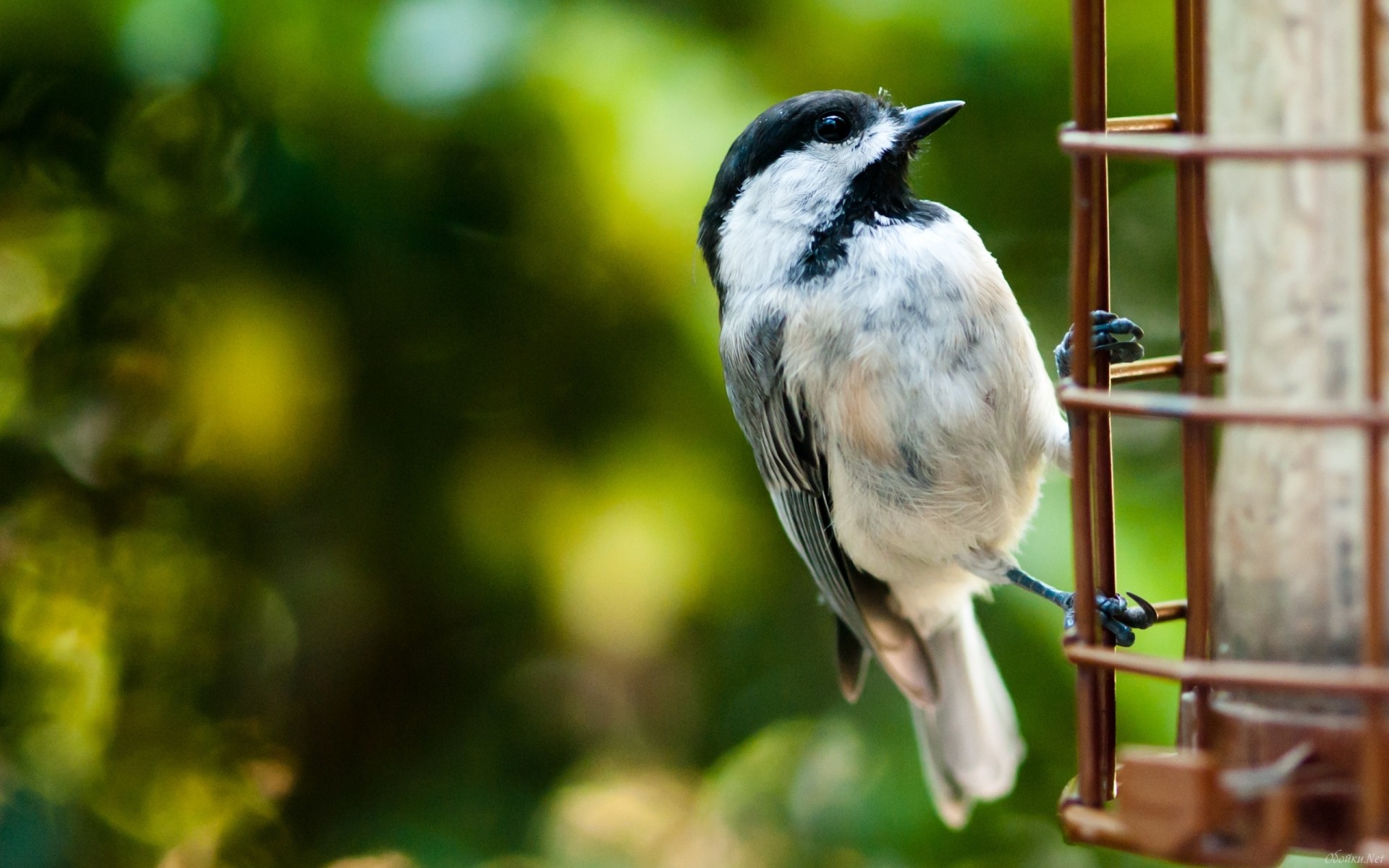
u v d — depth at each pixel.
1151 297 8.37
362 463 7.77
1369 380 3.76
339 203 7.21
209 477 7.85
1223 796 3.57
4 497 7.91
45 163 7.71
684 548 7.71
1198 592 4.27
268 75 7.00
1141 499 7.34
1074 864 7.90
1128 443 7.98
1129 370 5.39
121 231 7.73
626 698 8.95
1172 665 3.95
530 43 6.69
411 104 6.66
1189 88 5.27
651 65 6.78
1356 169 4.12
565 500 7.65
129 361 7.77
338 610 8.17
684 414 7.48
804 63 7.18
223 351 7.45
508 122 6.75
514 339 7.67
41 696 7.90
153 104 7.51
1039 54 7.27
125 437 7.86
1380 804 3.65
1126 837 3.85
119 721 8.05
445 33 6.67
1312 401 4.20
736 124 6.79
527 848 8.33
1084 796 4.34
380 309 7.58
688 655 8.64
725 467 7.70
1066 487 7.26
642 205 6.63
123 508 8.00
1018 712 7.44
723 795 8.64
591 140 6.65
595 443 7.60
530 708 8.78
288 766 8.25
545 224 7.10
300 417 7.55
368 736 8.27
